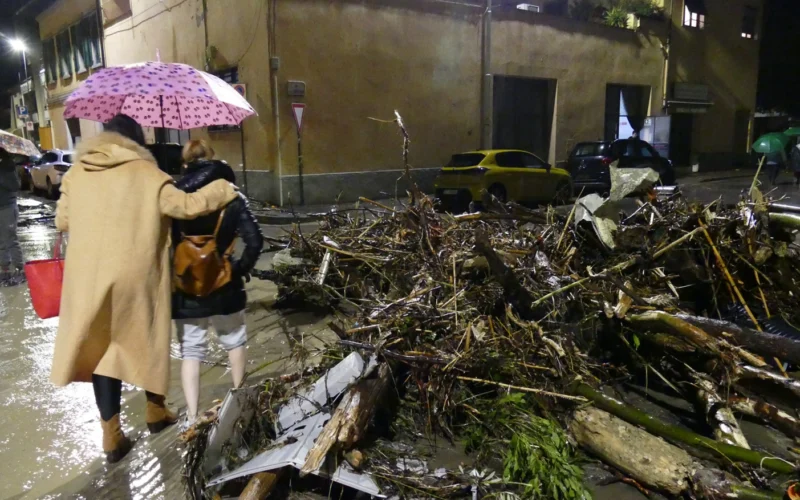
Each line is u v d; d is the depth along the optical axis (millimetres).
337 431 2887
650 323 3908
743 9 25875
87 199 3203
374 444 3371
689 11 23781
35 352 5344
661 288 4793
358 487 2855
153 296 3254
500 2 20453
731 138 26797
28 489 3221
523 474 3051
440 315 3984
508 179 14164
